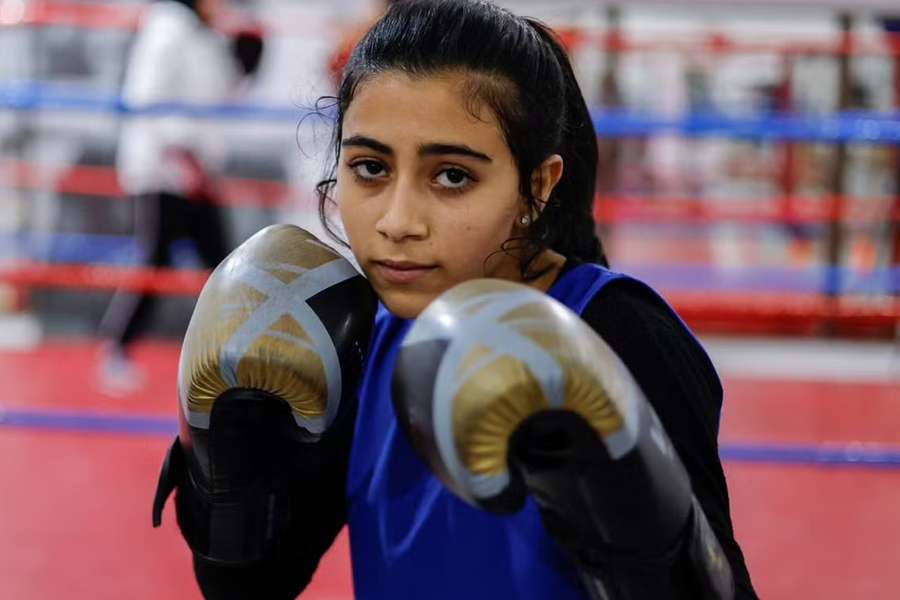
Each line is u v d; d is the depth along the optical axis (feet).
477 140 3.18
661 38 18.42
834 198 15.67
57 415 11.06
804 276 18.83
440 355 2.85
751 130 11.00
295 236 3.56
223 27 15.57
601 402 2.78
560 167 3.47
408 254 3.24
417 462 3.60
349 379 3.39
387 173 3.27
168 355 16.75
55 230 18.31
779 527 10.79
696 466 3.26
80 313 18.48
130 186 14.52
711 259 20.90
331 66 4.25
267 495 3.55
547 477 2.87
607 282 3.43
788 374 17.13
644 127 10.95
